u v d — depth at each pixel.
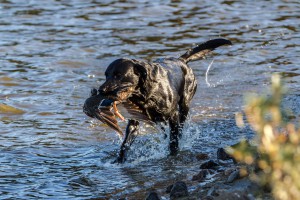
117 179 11.00
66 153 12.49
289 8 25.92
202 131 13.62
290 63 18.91
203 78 17.67
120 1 26.84
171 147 12.41
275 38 21.64
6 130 13.83
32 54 19.94
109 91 10.92
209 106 15.43
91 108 10.08
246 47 20.59
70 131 13.78
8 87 17.05
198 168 11.26
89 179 10.88
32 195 10.20
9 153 12.35
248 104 6.03
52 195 10.22
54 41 21.33
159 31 22.52
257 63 18.95
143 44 20.97
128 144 12.02
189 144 12.88
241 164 10.77
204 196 9.28
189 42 21.20
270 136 5.88
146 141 12.96
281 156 5.81
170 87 12.03
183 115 13.24
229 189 8.88
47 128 14.00
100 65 18.89
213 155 12.09
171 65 12.66
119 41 21.33
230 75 17.89
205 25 23.36
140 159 12.10
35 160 12.01
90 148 12.80
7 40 21.38
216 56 19.64
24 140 13.20
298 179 5.77
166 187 10.30
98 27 23.03
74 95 16.39
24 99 16.03
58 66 18.80
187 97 13.16
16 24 23.39
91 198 10.03
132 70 11.24
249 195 8.52
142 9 25.52
